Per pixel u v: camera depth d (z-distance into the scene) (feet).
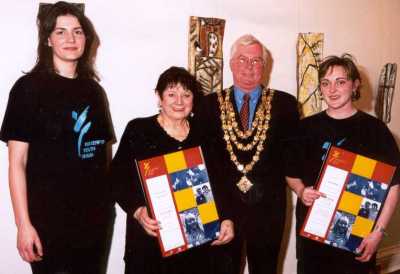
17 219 4.78
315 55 8.07
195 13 7.05
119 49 6.50
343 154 5.65
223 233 5.41
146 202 5.18
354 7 8.82
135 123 5.55
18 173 4.79
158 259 5.29
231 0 7.36
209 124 6.08
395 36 9.55
